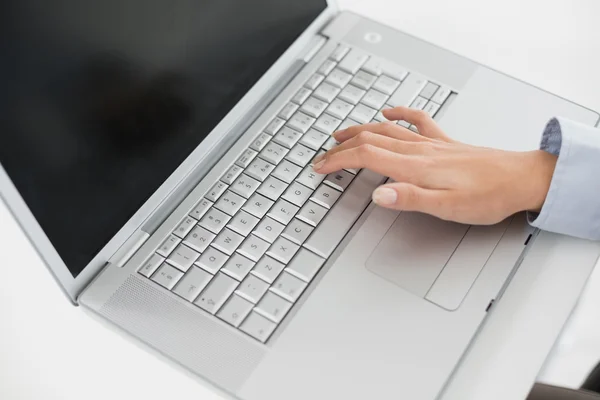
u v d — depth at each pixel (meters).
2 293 0.84
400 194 0.72
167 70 0.75
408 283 0.71
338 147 0.81
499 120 0.85
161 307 0.70
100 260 0.72
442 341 0.68
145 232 0.74
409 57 0.90
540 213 0.73
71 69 0.66
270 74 0.87
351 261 0.73
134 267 0.72
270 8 0.85
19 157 0.63
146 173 0.74
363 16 0.95
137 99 0.72
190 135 0.78
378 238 0.74
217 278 0.72
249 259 0.73
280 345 0.68
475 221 0.74
